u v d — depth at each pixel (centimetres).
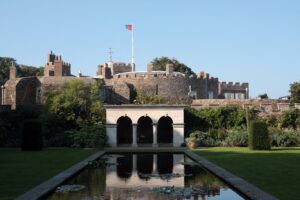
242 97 7731
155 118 4528
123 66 7794
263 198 1357
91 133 4309
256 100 5216
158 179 1953
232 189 1661
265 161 2588
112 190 1639
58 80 5412
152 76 5806
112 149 3969
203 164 2412
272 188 1567
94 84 5025
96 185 1769
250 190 1505
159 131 4991
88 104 4738
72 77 5488
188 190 1628
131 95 5653
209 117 4775
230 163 2477
